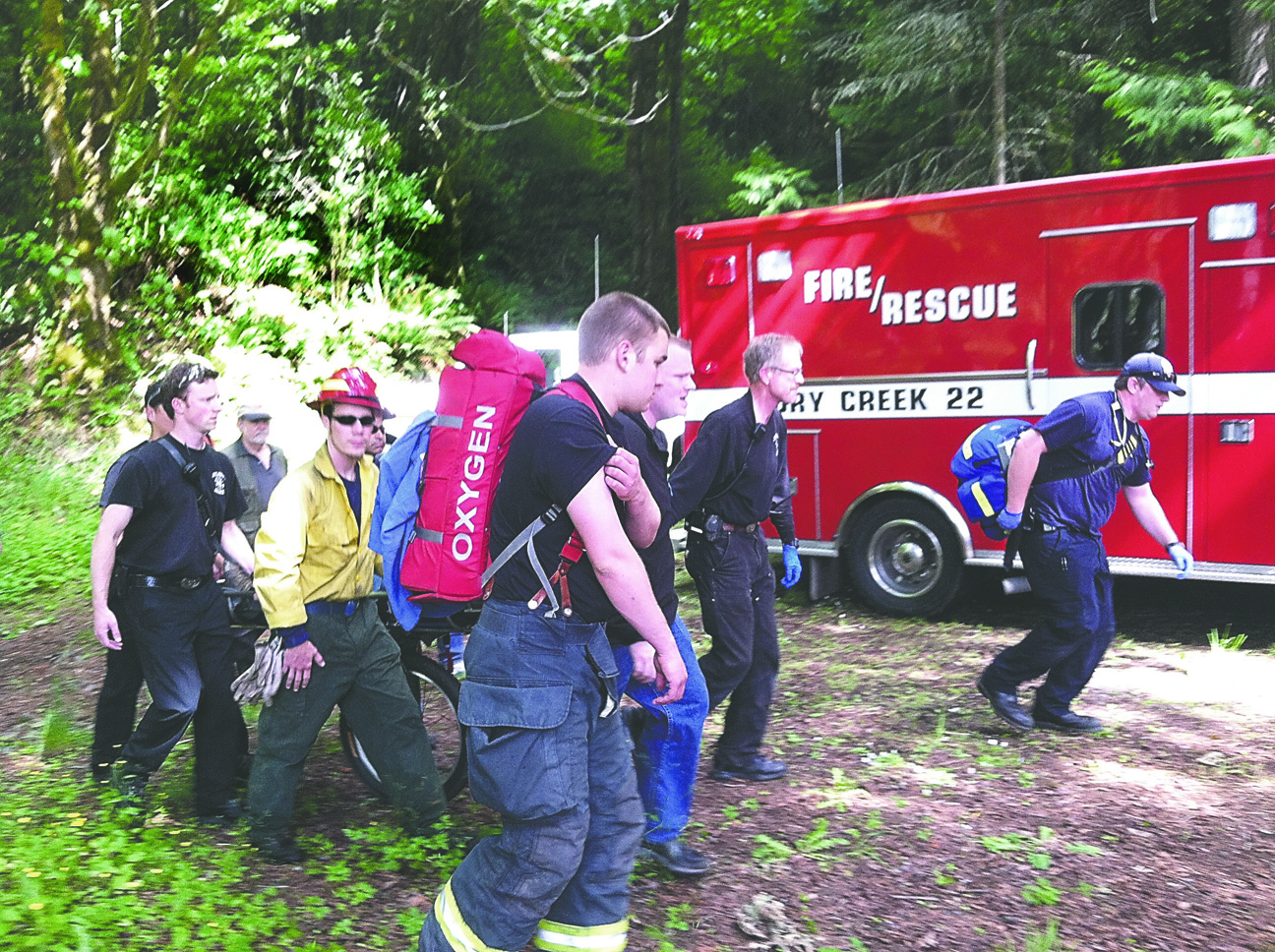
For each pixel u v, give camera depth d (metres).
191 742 5.54
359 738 4.52
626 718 4.21
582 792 3.01
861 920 3.92
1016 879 4.22
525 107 22.12
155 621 4.51
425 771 4.47
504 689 2.99
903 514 8.72
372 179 18.42
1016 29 16.20
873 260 8.70
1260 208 7.27
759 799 5.02
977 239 8.28
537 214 22.75
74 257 15.23
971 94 17.59
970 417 8.38
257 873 4.14
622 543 2.96
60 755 5.45
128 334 15.69
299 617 4.15
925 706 6.40
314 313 16.92
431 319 17.95
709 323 9.53
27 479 12.58
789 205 19.89
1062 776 5.27
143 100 17.33
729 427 4.69
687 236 9.59
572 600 3.03
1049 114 16.67
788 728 6.08
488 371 3.87
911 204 8.53
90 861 4.00
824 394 9.00
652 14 20.50
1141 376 5.46
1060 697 5.85
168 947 3.48
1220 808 4.88
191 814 4.66
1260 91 13.21
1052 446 5.44
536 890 2.97
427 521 3.85
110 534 4.45
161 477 4.52
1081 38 16.52
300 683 4.21
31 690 7.01
